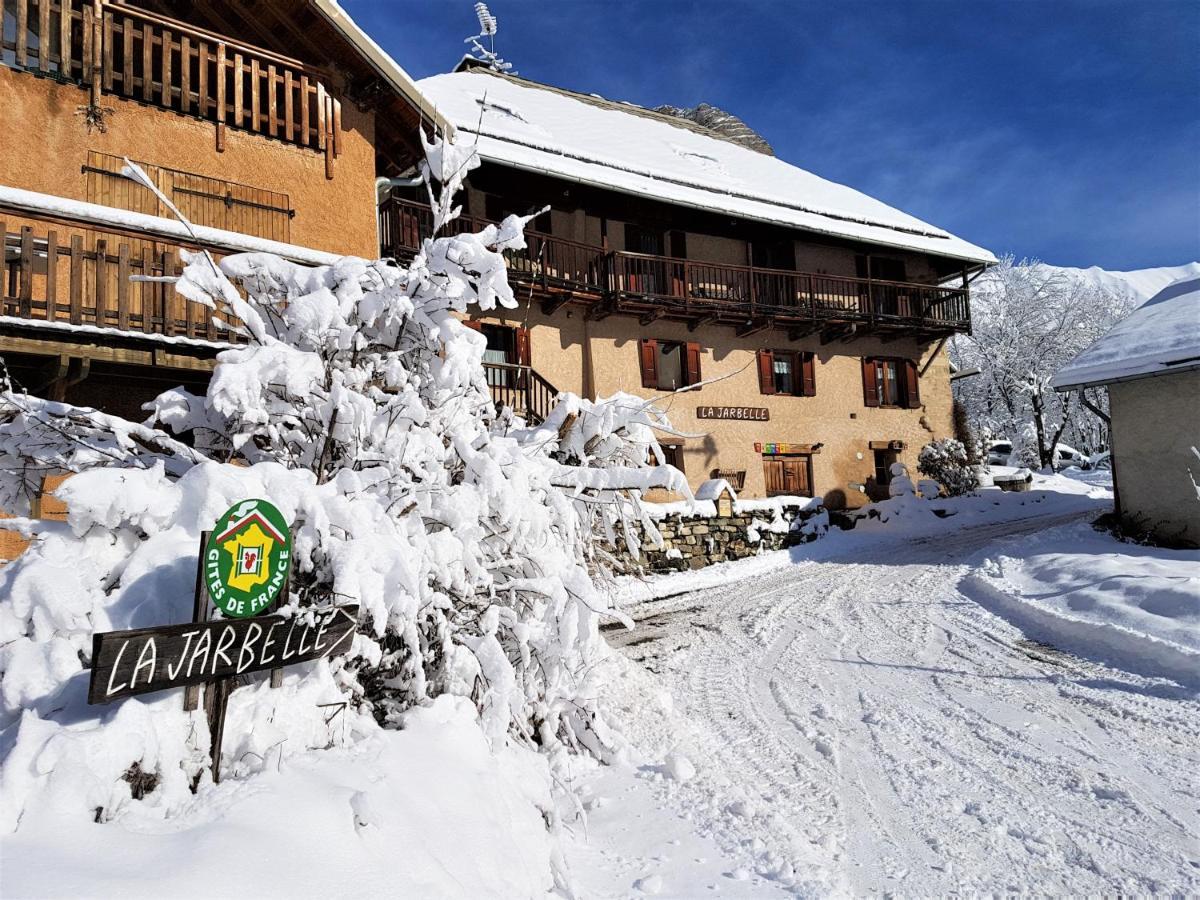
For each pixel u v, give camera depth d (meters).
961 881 3.79
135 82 8.34
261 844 2.27
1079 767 5.18
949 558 13.69
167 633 2.51
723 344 18.92
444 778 3.20
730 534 16.09
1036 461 32.78
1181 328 12.64
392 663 3.96
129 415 7.48
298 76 9.64
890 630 9.27
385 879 2.38
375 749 3.13
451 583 4.23
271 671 3.11
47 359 6.42
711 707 6.80
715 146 25.59
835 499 19.89
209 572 2.72
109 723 2.48
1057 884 3.76
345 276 4.99
